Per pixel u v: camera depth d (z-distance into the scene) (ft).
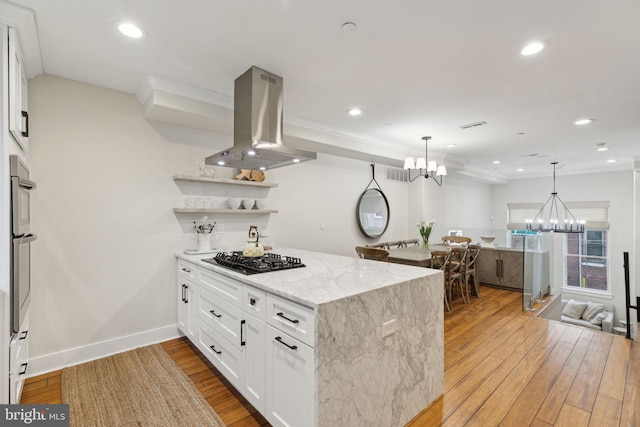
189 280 9.26
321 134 12.82
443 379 7.13
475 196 27.30
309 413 4.70
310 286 5.63
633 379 7.69
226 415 6.39
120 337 9.23
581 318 23.84
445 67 7.81
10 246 5.40
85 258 8.67
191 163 10.61
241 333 6.43
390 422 5.78
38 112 7.97
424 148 16.92
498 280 18.08
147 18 5.88
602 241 24.44
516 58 7.33
